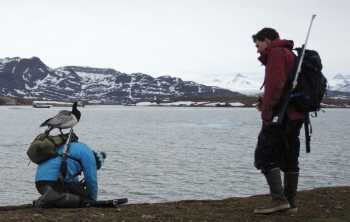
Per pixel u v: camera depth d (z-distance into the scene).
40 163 7.28
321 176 25.17
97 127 81.88
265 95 6.09
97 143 47.81
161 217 6.68
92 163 7.30
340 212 6.95
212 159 32.84
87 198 7.31
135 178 24.30
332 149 40.44
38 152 7.09
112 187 21.83
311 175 25.47
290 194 6.84
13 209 7.76
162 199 19.28
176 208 7.51
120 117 138.62
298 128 6.40
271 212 6.65
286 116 6.19
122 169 27.47
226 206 7.78
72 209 7.03
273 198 6.70
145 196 19.89
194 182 23.22
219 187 21.92
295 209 6.90
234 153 37.31
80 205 7.23
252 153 37.25
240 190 21.17
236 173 25.97
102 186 22.02
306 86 6.12
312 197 8.49
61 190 7.13
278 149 6.49
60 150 7.20
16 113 176.50
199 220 6.50
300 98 6.11
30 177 24.34
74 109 7.40
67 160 7.17
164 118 131.75
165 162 31.03
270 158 6.55
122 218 6.52
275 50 6.10
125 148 41.94
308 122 6.38
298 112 6.27
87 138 55.25
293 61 6.14
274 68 6.02
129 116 148.62
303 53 6.16
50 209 7.04
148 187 21.88
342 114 189.62
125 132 67.62
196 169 27.61
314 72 6.18
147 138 55.22
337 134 62.53
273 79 6.00
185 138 55.28
